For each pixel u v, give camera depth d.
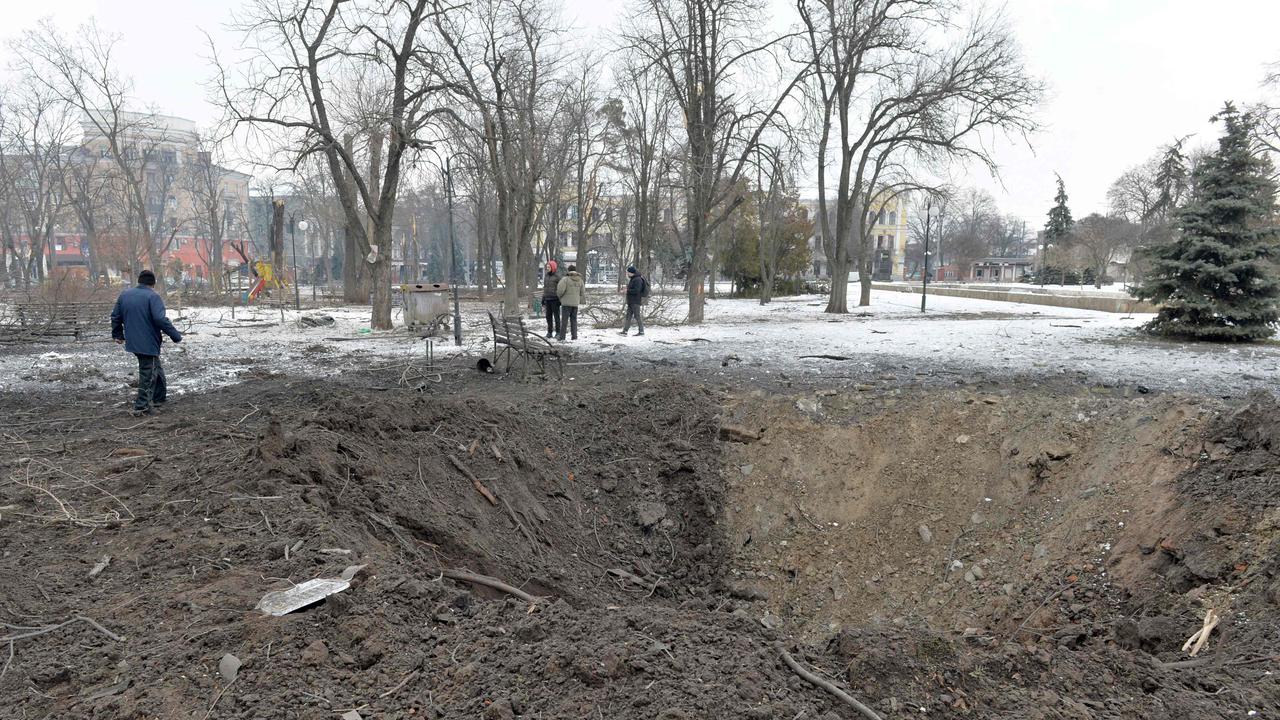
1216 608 4.84
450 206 17.33
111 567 4.12
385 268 18.81
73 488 5.53
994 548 7.18
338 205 44.62
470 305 29.84
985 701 3.27
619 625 3.51
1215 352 12.44
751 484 8.38
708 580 7.54
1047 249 54.38
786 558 7.71
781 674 3.27
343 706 2.84
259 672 3.01
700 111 19.72
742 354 12.93
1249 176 14.09
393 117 17.22
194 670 3.01
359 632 3.33
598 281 69.25
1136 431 7.40
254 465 5.36
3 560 4.18
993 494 7.70
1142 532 6.11
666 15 19.27
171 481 5.60
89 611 3.57
